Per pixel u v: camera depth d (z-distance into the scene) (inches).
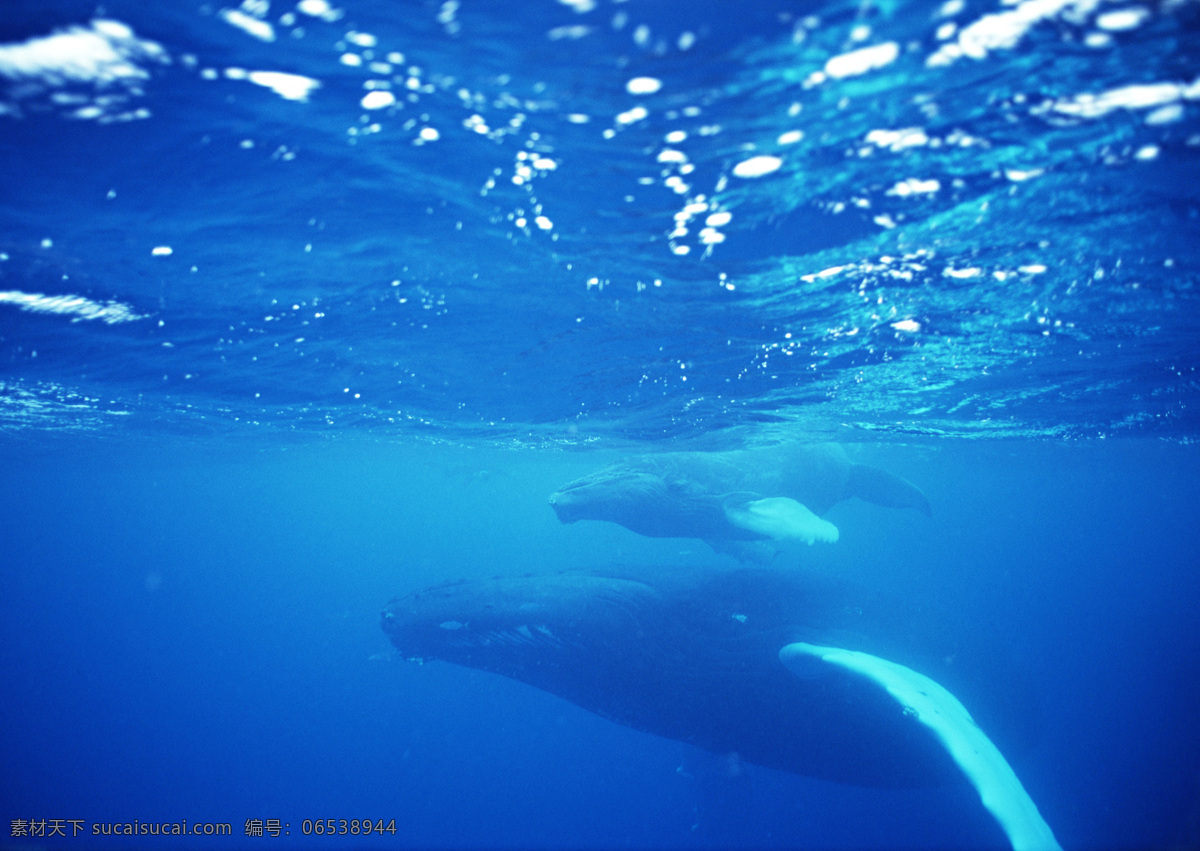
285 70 178.1
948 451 1192.2
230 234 270.7
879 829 785.6
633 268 297.9
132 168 223.9
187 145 211.9
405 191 238.8
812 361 451.8
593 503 469.4
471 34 161.0
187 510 3440.0
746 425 661.3
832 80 174.9
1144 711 1280.8
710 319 365.7
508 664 519.8
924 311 357.4
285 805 1071.0
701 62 168.2
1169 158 212.8
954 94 181.5
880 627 438.9
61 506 2706.7
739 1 148.6
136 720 1721.2
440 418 714.2
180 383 565.0
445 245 281.0
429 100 189.0
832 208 242.7
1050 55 165.8
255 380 549.0
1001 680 455.5
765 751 460.4
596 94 181.5
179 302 354.3
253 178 230.5
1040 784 932.0
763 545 503.2
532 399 580.4
